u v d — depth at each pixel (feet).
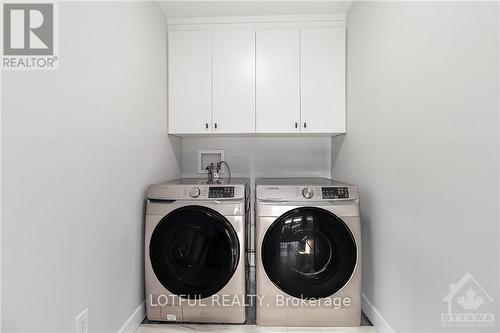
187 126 7.19
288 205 5.35
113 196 4.48
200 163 8.73
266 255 5.35
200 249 5.44
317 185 5.49
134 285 5.26
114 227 4.52
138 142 5.45
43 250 3.03
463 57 3.10
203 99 7.16
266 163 8.72
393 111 4.67
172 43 7.16
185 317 5.46
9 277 2.66
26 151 2.84
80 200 3.64
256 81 7.13
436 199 3.58
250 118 7.13
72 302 3.49
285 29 7.09
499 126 2.67
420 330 3.94
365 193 5.88
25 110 2.83
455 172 3.24
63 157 3.33
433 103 3.62
